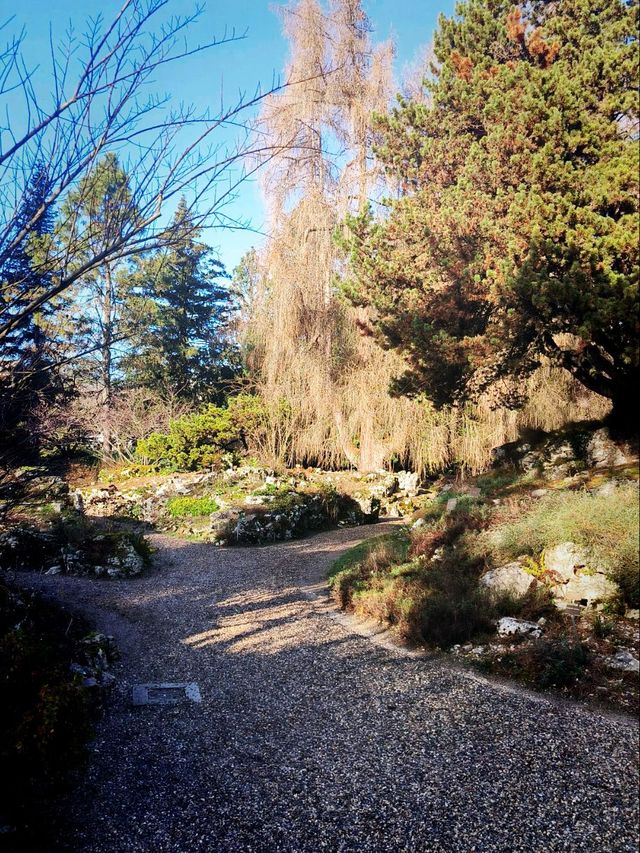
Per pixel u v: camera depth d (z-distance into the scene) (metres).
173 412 25.83
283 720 5.55
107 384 6.40
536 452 12.93
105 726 5.44
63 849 3.63
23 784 3.57
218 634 8.34
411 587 9.05
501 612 7.78
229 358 31.34
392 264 12.19
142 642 7.90
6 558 11.30
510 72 10.45
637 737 4.95
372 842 3.67
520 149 10.09
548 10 11.94
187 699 6.05
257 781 4.43
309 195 19.69
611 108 9.45
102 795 4.26
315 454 21.80
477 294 10.86
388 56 19.78
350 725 5.39
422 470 21.28
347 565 12.16
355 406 20.02
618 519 7.83
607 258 8.62
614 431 11.45
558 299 8.77
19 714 3.71
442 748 4.88
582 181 9.38
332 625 8.80
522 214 9.37
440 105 12.73
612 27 10.27
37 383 3.75
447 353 10.84
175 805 4.12
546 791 4.18
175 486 19.38
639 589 7.07
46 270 2.88
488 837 3.69
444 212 10.85
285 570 12.78
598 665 6.24
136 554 12.30
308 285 20.02
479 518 10.25
